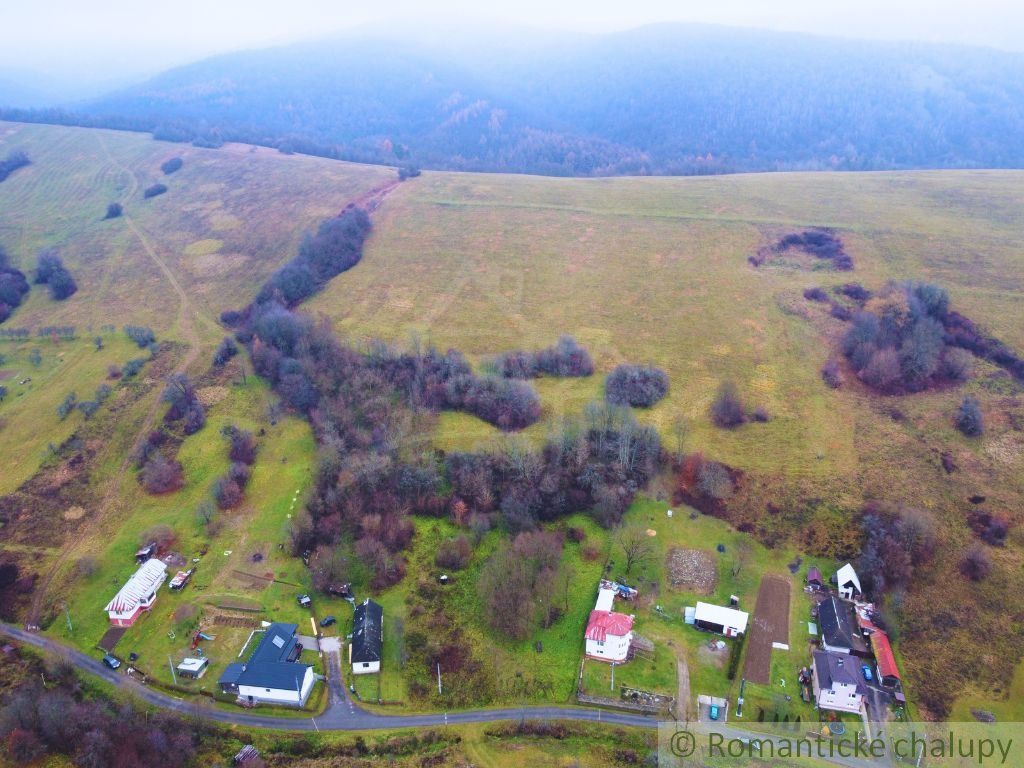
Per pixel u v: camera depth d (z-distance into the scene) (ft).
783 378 330.95
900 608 232.53
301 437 327.67
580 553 263.08
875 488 271.49
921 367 313.94
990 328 330.75
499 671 218.59
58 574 261.24
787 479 280.31
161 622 238.07
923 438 288.92
